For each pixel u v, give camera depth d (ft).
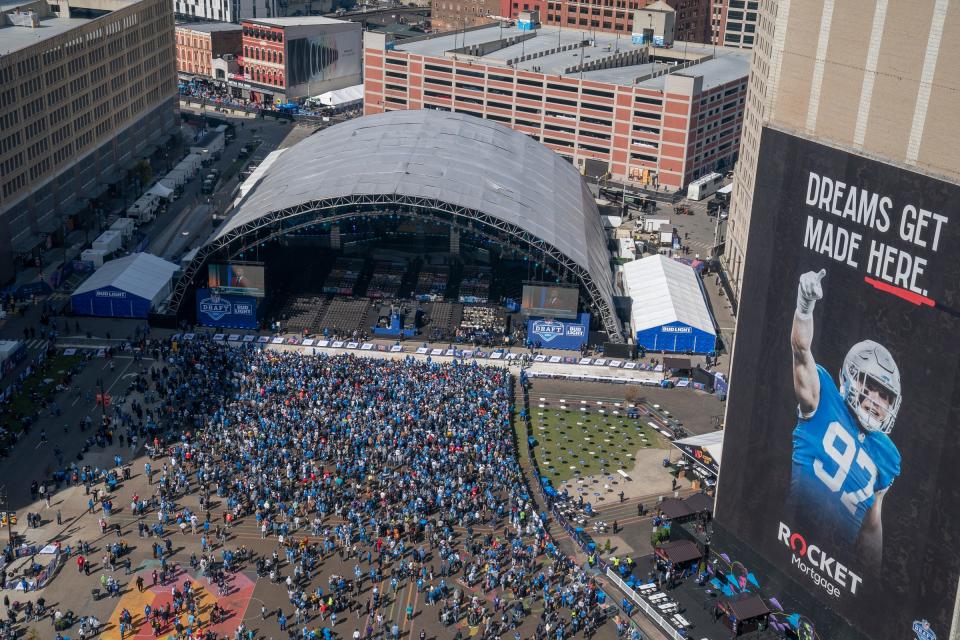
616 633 374.02
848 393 340.80
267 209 595.06
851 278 335.67
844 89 331.36
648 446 499.51
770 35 642.63
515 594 387.96
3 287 640.58
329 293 641.81
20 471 451.94
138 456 463.83
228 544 410.93
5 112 639.35
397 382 519.19
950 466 307.58
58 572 392.47
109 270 628.28
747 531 388.16
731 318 648.79
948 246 302.25
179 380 525.75
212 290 595.88
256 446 461.37
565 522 431.84
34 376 529.45
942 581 313.53
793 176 353.10
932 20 299.58
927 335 311.27
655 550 412.98
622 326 629.92
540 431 506.48
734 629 373.61
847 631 349.41
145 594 382.01
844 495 345.92
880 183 321.73
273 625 368.89
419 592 387.96
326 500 430.61
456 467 451.94
